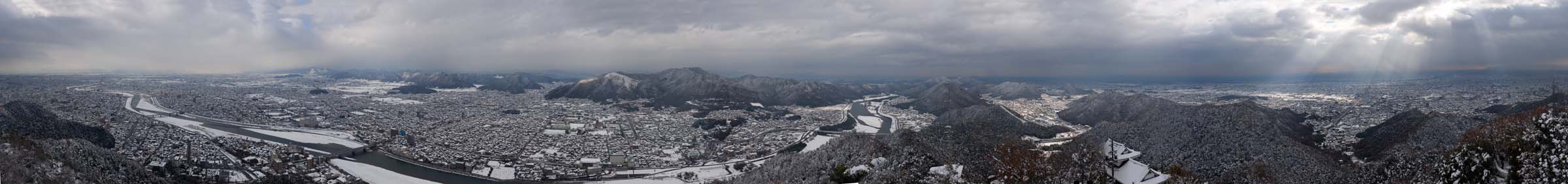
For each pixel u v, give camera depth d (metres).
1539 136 117.94
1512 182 117.56
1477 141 132.88
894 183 159.25
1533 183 112.75
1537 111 124.88
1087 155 137.50
